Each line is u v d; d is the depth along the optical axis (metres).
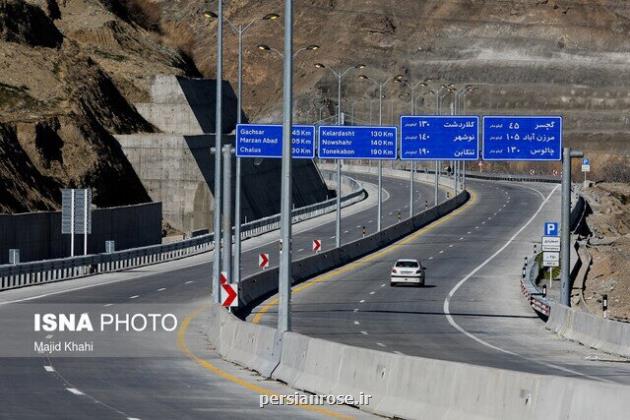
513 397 44.44
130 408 55.88
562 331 117.56
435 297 154.62
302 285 167.50
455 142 142.62
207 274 177.12
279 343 71.81
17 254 162.75
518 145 130.12
